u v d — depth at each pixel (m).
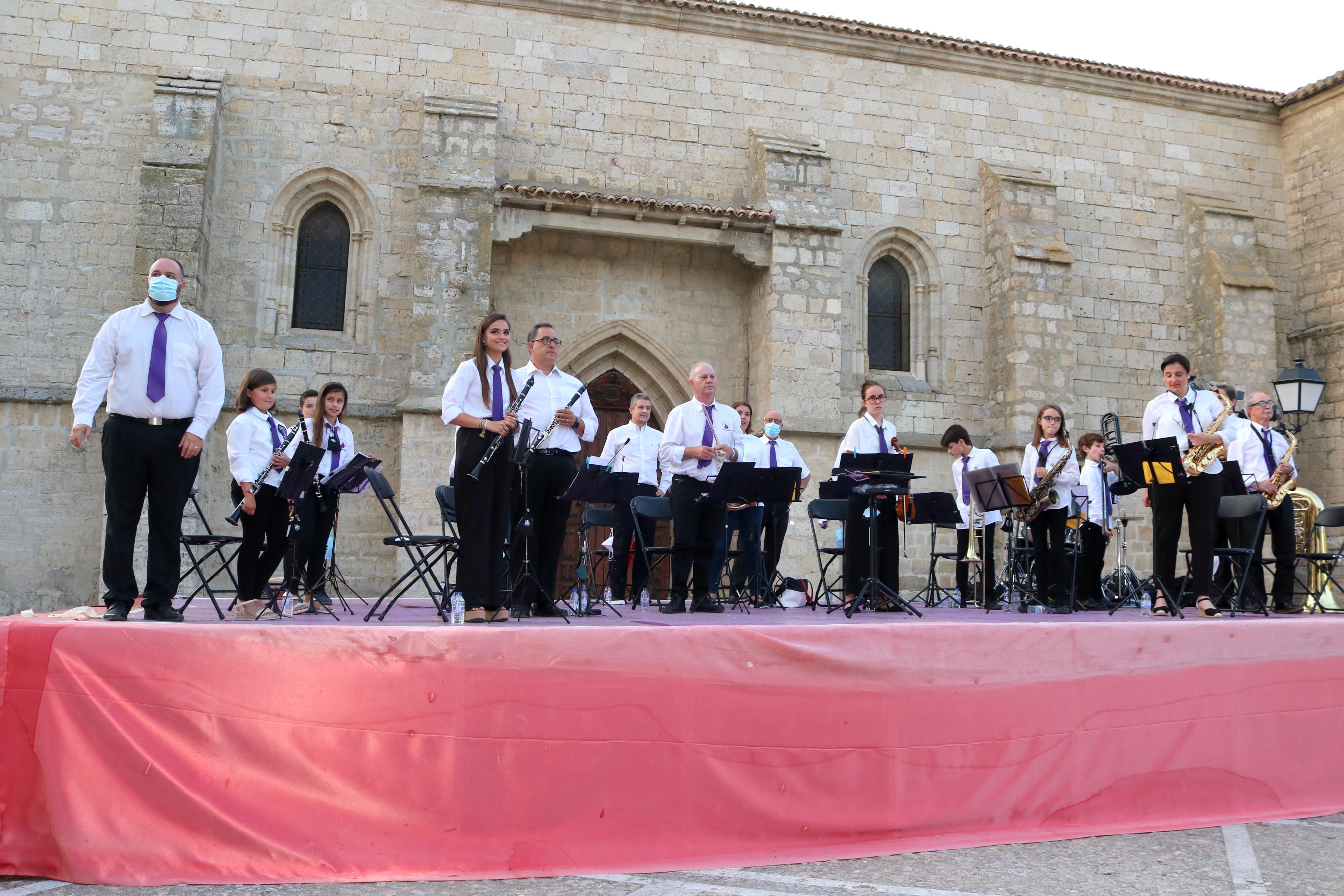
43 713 4.74
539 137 17.14
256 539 8.02
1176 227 20.11
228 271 15.80
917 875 4.60
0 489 14.60
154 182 14.74
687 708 4.86
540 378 7.79
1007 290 18.06
